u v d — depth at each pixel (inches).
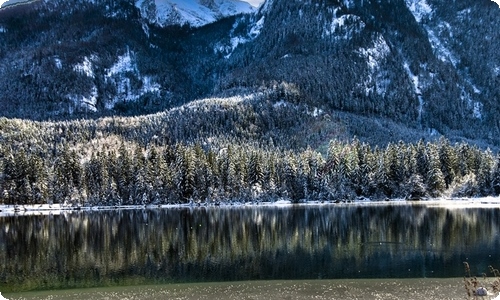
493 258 2297.0
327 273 2091.5
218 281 2020.2
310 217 4421.8
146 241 3203.7
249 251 2706.7
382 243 2787.9
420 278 1951.3
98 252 2827.3
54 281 2127.2
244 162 6786.4
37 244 3211.1
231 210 5506.9
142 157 6958.7
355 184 6368.1
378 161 6387.8
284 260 2416.3
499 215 4060.0
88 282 2089.1
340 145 7170.3
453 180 6141.7
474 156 6540.4
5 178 6250.0
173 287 1940.2
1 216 5349.4
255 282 1974.7
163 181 6565.0
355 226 3614.7
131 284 2025.1
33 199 6373.0
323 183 6510.8
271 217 4532.5
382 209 4940.9
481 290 1551.4
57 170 6624.0
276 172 6806.1
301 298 1720.0
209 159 6840.6
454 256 2362.2
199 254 2662.4
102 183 6609.3
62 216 5216.5
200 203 6491.1
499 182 5856.3
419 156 6264.8
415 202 5723.4
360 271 2106.3
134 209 6033.5
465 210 4534.9
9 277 2223.2
